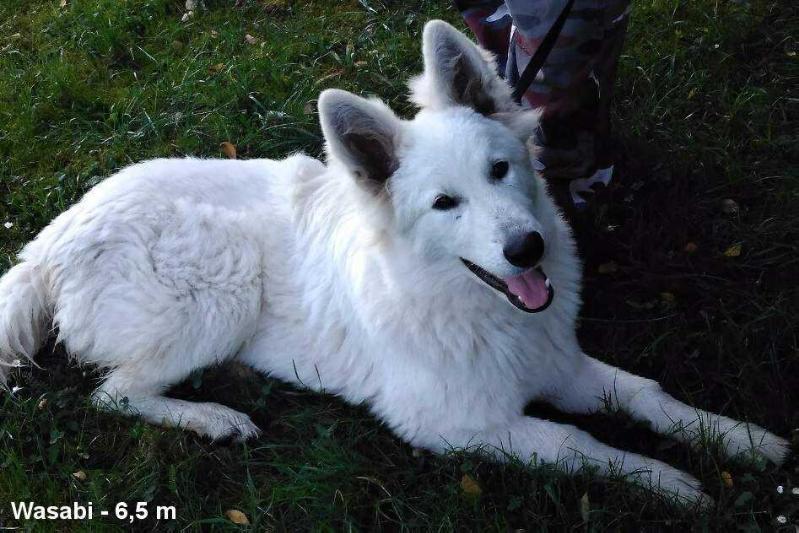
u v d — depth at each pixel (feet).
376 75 6.29
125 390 4.77
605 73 5.00
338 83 6.34
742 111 5.76
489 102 4.28
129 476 4.53
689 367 4.70
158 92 6.36
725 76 5.98
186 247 4.71
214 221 4.76
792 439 4.34
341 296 4.63
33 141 6.15
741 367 4.59
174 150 6.05
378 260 4.37
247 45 6.74
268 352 4.90
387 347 4.48
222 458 4.61
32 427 4.71
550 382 4.59
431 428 4.50
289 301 4.81
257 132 6.03
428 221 4.11
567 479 4.32
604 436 4.54
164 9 7.10
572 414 4.69
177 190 4.87
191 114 6.18
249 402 4.85
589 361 4.66
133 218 4.74
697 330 4.86
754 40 6.19
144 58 6.75
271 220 4.86
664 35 6.31
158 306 4.69
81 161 6.01
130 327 4.72
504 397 4.42
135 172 4.97
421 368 4.41
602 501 4.26
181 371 4.82
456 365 4.37
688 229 5.27
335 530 4.31
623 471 4.29
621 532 4.14
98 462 4.64
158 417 4.74
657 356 4.77
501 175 4.11
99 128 6.28
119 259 4.72
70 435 4.74
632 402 4.52
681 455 4.40
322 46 6.60
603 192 5.38
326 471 4.44
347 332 4.67
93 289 4.74
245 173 5.01
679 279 5.03
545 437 4.38
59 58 6.75
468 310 4.31
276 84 6.36
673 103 5.87
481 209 4.01
